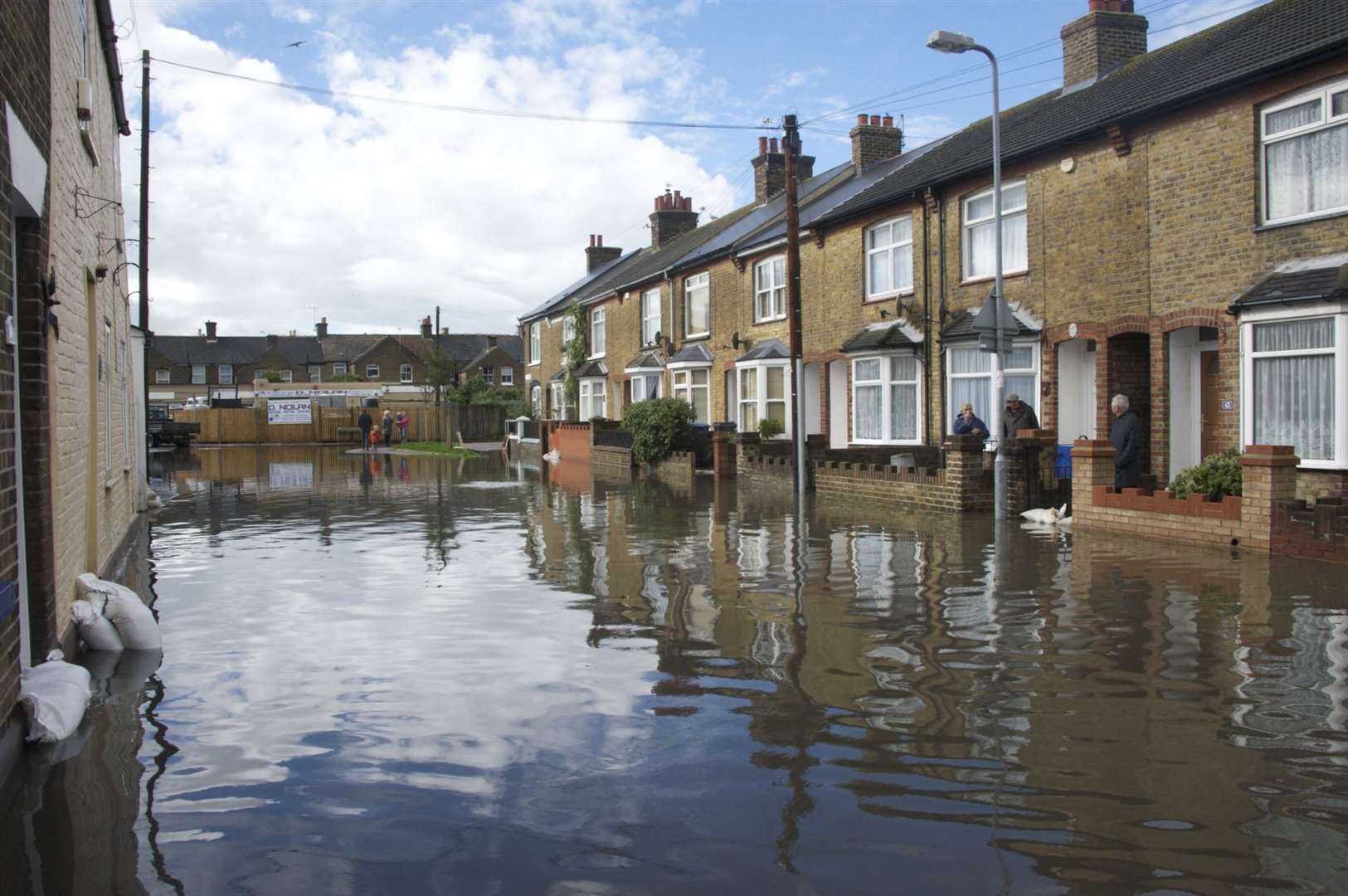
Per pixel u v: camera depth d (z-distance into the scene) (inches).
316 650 283.0
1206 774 181.0
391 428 1941.4
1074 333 642.2
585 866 149.2
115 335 500.7
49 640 241.0
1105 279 618.5
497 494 815.1
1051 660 259.3
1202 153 556.4
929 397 775.1
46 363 242.7
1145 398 627.5
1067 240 646.5
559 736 206.7
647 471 1048.8
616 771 186.9
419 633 302.5
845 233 885.2
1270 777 179.3
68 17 317.7
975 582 368.8
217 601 357.4
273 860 152.3
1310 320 494.6
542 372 1845.5
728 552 458.3
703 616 320.8
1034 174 669.3
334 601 355.9
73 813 170.7
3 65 202.4
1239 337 532.1
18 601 212.4
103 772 189.3
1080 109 670.5
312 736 209.0
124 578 408.2
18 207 230.7
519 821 165.2
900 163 1005.8
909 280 812.0
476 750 199.2
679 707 225.0
